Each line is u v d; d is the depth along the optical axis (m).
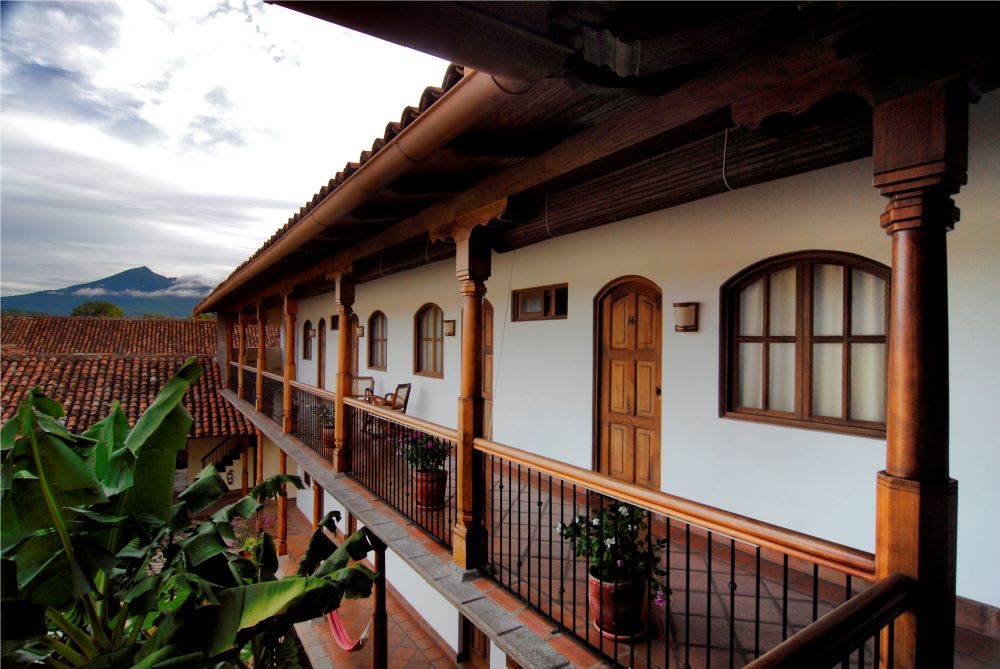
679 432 4.41
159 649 3.19
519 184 3.26
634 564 2.84
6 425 3.19
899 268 1.76
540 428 5.90
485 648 5.69
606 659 2.71
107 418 4.07
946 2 1.45
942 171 1.63
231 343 16.95
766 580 3.52
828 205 3.45
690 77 2.27
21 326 25.27
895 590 1.64
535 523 4.53
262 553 4.86
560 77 2.01
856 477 3.34
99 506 3.64
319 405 8.12
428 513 4.79
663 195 3.13
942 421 1.72
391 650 6.35
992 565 2.82
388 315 9.73
